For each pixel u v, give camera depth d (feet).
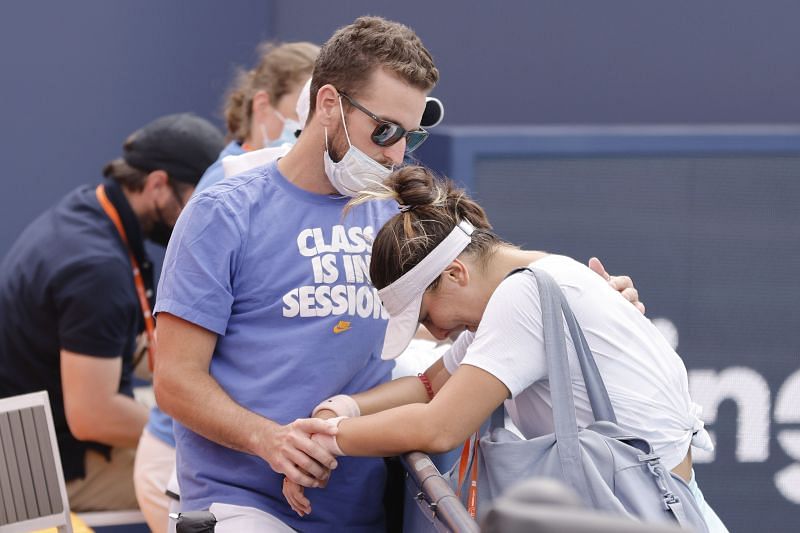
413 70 26.91
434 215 25.44
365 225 28.71
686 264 43.14
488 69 70.54
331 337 27.96
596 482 22.65
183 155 45.57
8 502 30.58
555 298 23.89
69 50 64.54
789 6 71.77
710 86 72.02
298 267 27.89
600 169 42.42
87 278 43.86
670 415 24.54
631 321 24.86
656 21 71.36
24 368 45.24
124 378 47.16
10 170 64.28
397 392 28.14
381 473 29.66
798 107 72.43
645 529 8.45
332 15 68.23
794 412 44.24
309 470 25.99
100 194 45.83
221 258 27.37
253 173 28.68
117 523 46.85
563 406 23.29
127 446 45.73
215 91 66.95
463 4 69.77
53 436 31.40
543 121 71.36
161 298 27.63
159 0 65.57
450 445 24.20
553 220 42.39
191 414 27.35
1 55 63.46
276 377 27.68
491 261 25.61
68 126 64.90
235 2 66.74
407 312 25.62
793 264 43.52
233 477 28.02
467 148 41.70
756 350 43.80
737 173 43.01
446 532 22.44
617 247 42.80
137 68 65.67
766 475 44.37
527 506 8.57
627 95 71.72
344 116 27.22
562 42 71.00
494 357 23.90
